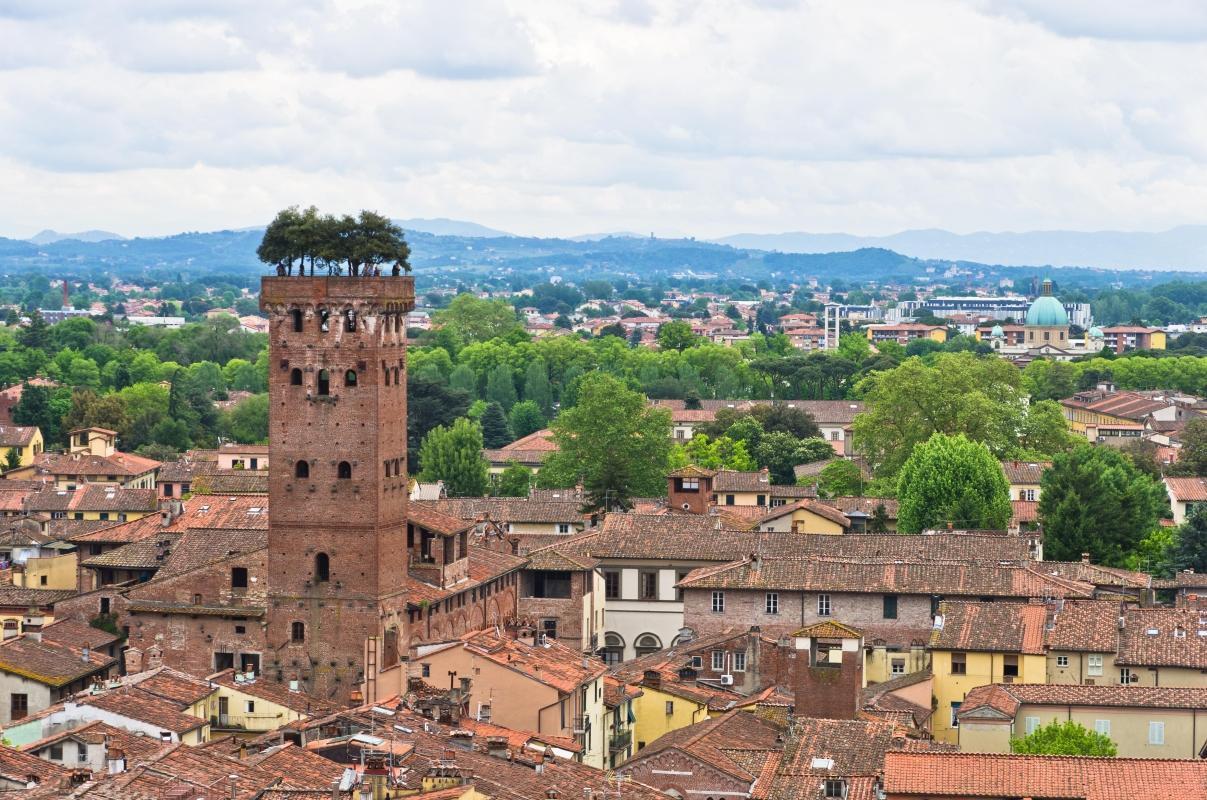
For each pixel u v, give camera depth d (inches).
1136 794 6761.8
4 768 6638.8
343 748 7066.9
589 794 6973.4
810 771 7485.2
